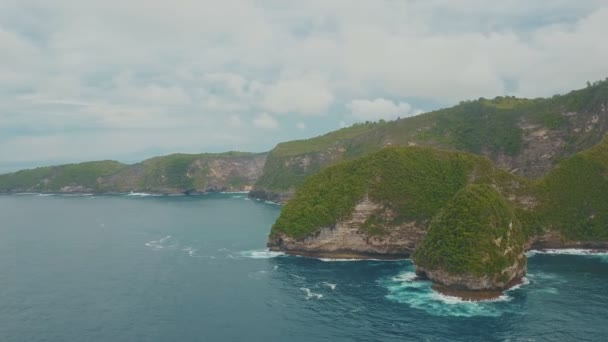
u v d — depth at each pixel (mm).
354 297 89938
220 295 92688
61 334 74375
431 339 69562
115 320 80062
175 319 80062
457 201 102312
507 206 105312
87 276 108812
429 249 98312
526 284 95125
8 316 82625
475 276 88312
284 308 84438
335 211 126562
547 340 68438
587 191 130875
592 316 77188
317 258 124938
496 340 68812
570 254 120625
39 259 128000
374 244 123000
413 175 132875
